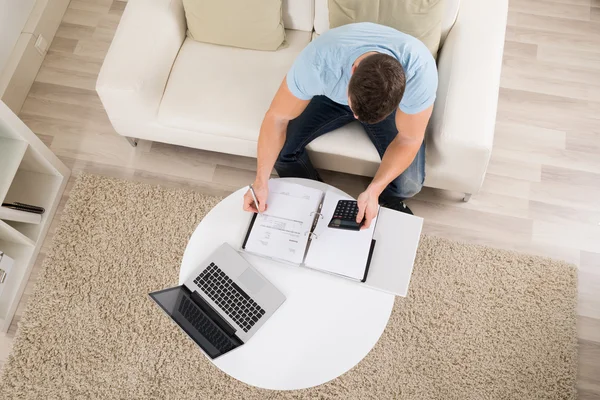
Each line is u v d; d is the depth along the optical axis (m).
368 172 2.23
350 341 1.75
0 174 2.13
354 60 1.68
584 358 2.16
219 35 2.20
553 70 2.64
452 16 2.02
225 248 1.84
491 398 2.10
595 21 2.74
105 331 2.22
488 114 1.91
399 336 2.19
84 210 2.42
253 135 2.13
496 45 1.99
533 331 2.18
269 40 2.19
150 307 2.25
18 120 2.10
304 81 1.77
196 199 2.42
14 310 2.29
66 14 2.81
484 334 2.18
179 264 2.32
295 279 1.82
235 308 1.77
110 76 2.06
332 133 2.11
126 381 2.16
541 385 2.11
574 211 2.38
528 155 2.48
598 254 2.30
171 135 2.29
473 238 2.35
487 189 2.43
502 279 2.26
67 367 2.18
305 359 1.73
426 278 2.27
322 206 1.86
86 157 2.56
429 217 2.39
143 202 2.43
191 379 2.15
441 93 1.97
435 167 2.07
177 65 2.23
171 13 2.20
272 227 1.84
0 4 2.46
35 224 2.39
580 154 2.47
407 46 1.68
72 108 2.65
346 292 1.80
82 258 2.34
